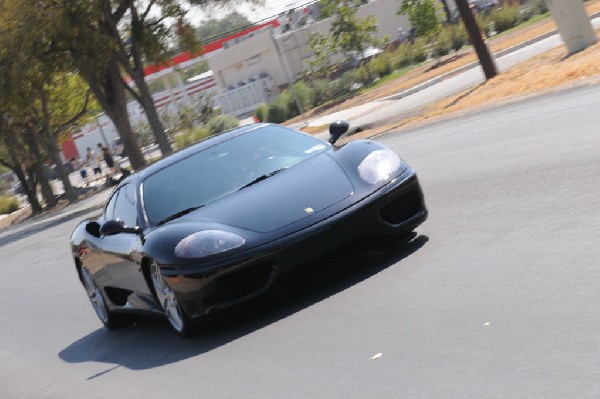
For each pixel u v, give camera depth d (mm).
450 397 4785
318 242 7699
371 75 53750
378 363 5758
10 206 88688
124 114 51312
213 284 7598
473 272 7168
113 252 9070
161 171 9094
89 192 65938
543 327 5398
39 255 25391
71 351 10062
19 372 9883
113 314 10352
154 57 49719
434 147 17016
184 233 7887
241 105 74062
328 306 7645
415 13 52812
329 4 57312
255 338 7465
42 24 45625
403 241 9141
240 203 8133
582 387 4395
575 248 6891
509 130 15273
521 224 8289
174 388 6852
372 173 8180
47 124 62188
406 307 6828
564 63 22172
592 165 9906
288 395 5742
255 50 72562
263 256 7586
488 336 5559
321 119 39781
